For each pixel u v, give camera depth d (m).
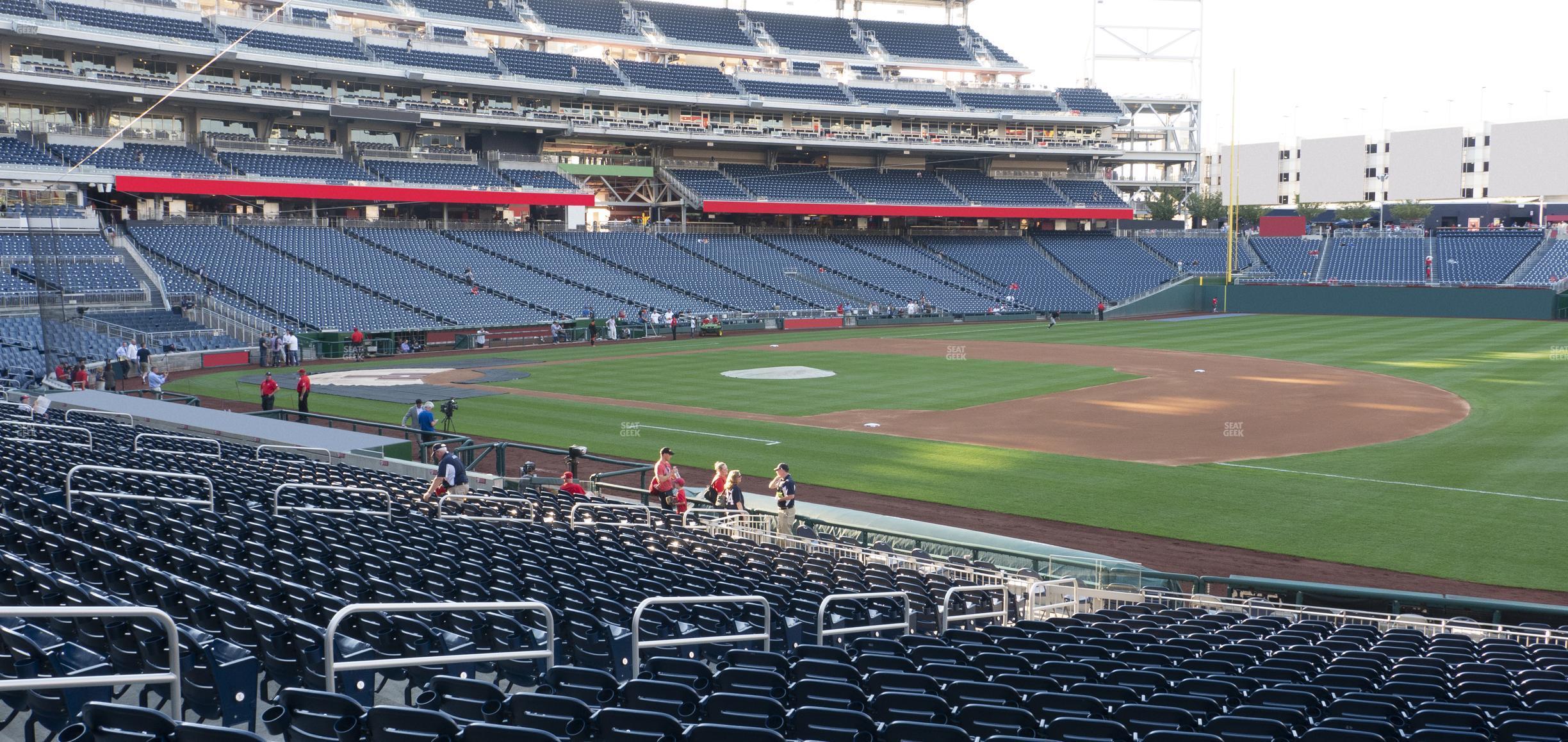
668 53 87.50
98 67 59.91
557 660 10.63
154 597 10.27
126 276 53.00
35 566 9.99
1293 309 82.25
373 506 18.12
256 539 13.72
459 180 71.88
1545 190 113.38
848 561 16.81
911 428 33.81
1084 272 86.62
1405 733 7.90
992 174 94.44
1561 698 9.00
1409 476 26.02
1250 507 23.55
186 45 60.56
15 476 15.84
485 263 68.44
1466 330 65.19
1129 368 48.75
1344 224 108.75
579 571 13.20
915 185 89.44
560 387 43.25
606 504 21.20
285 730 6.89
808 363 51.22
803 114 86.56
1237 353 54.38
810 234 86.12
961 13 107.06
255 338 53.12
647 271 74.06
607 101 79.00
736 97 81.19
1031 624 12.63
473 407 37.94
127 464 18.88
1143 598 16.52
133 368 44.69
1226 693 8.69
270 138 67.69
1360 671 9.91
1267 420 34.41
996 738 6.68
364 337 55.31
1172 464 28.20
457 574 12.32
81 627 9.16
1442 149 122.62
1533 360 48.56
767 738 6.45
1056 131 93.56
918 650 10.20
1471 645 12.43
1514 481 25.12
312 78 69.00
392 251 66.44
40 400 27.34
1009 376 46.06
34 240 45.47
